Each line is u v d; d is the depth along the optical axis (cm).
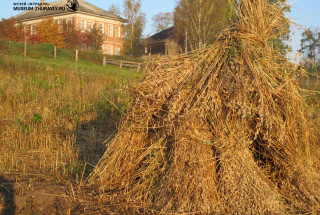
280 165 335
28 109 681
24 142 520
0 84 816
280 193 320
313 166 350
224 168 310
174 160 314
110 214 298
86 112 720
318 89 402
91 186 357
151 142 355
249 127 333
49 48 2189
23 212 302
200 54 373
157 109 354
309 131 358
